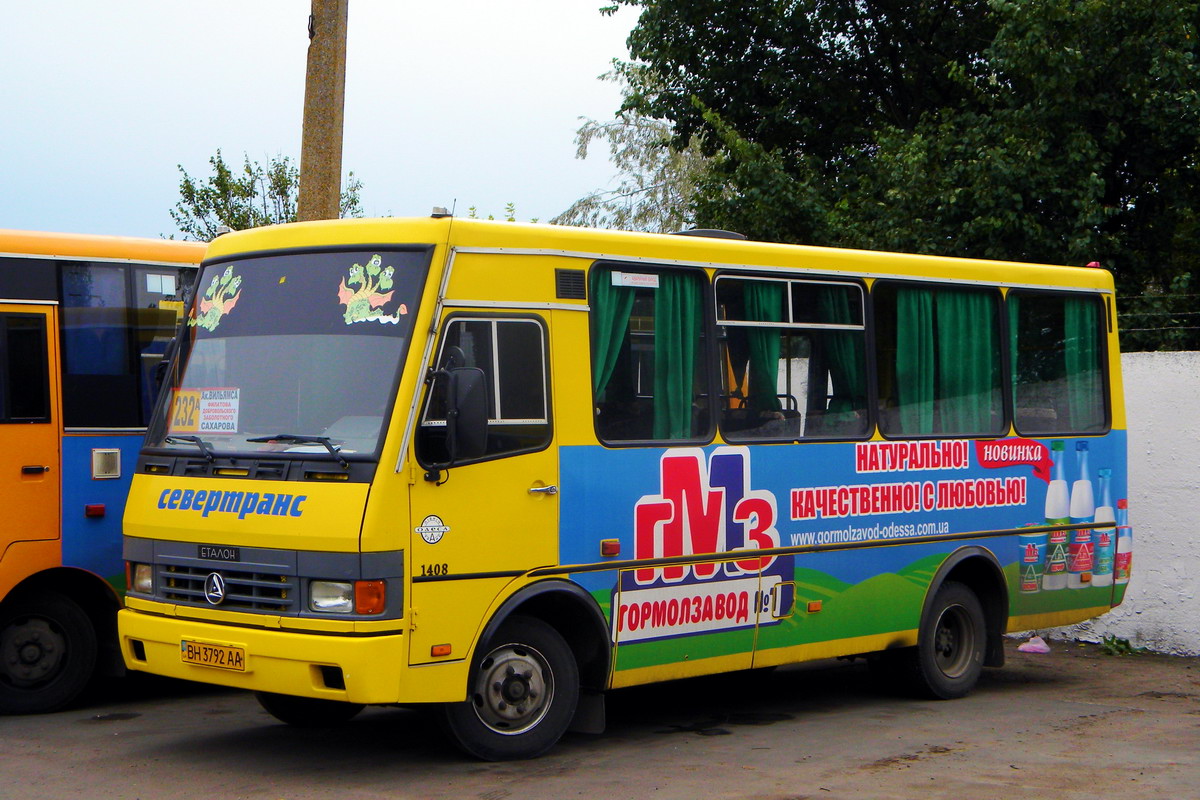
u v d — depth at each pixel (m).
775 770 7.48
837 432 9.22
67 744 8.12
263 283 7.71
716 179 22.70
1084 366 11.06
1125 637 12.33
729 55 26.20
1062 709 9.63
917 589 9.70
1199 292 18.78
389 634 6.75
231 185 23.39
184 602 7.36
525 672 7.57
